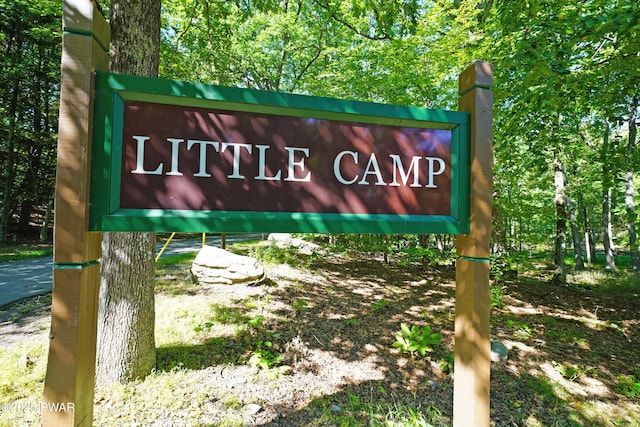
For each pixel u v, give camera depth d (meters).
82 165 1.33
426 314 6.10
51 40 14.41
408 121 1.77
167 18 9.11
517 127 6.28
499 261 7.82
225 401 3.15
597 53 5.66
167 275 6.94
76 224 1.32
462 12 7.34
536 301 7.85
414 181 1.77
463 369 1.78
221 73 8.18
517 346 5.05
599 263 19.92
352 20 10.36
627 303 8.18
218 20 6.46
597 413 3.61
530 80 4.98
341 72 11.66
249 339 4.36
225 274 6.24
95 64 1.40
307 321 5.19
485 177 1.78
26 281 7.34
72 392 1.28
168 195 1.48
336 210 1.67
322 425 2.96
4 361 3.45
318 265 9.49
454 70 8.39
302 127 1.64
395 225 1.72
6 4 13.62
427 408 3.27
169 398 3.08
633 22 3.88
